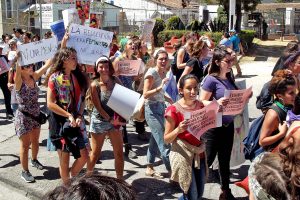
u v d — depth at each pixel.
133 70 6.65
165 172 5.86
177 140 3.96
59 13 27.11
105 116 4.79
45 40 6.20
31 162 6.06
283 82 3.54
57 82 4.50
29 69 5.32
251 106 10.24
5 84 8.92
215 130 4.49
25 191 5.39
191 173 3.95
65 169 4.67
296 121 3.18
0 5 30.78
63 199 1.40
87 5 8.72
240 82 5.27
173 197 5.04
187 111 3.96
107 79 4.78
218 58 4.59
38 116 5.51
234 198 4.72
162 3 48.84
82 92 4.65
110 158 6.49
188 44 7.17
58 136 4.54
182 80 4.14
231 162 5.31
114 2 47.34
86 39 6.59
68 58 4.46
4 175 5.77
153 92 5.14
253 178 2.19
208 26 28.20
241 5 25.47
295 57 4.61
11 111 9.10
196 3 51.88
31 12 27.05
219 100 4.33
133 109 4.64
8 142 7.46
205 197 5.05
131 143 7.23
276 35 36.31
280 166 2.10
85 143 4.68
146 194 5.12
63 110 4.46
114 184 1.45
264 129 3.65
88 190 1.40
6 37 13.14
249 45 26.06
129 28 35.50
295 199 2.00
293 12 37.38
